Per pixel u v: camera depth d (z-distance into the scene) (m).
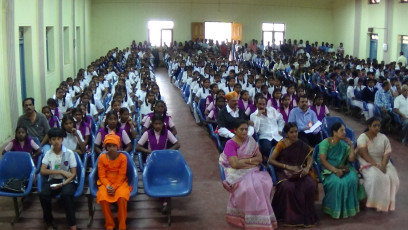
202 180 6.19
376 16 18.22
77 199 5.54
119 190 4.65
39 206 5.30
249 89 10.12
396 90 9.75
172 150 5.12
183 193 4.68
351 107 10.45
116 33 21.64
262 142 6.38
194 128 9.21
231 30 22.12
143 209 5.23
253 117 6.54
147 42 21.55
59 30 13.04
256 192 4.60
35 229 4.72
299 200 4.74
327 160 5.13
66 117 5.66
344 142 5.17
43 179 4.77
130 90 9.91
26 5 9.56
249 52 19.66
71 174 4.76
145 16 21.66
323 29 22.53
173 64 17.03
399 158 7.20
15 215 4.91
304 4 22.39
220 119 6.77
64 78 13.88
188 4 21.83
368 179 5.11
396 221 4.89
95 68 13.52
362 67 13.95
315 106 7.34
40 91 10.74
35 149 5.43
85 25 19.09
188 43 21.53
